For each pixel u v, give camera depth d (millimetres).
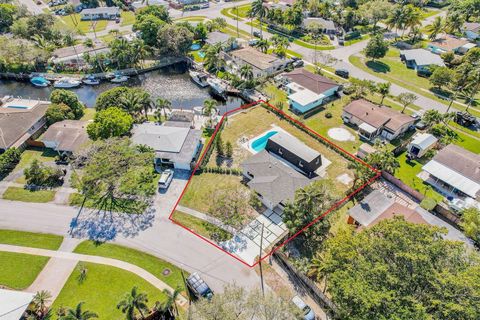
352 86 86875
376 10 126000
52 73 97938
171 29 104750
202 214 54094
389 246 32375
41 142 68062
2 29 124062
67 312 36312
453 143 69688
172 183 59906
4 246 48531
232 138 71875
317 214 49719
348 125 76000
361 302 29234
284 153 64375
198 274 45219
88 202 56000
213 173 62344
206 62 99125
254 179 57469
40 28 110938
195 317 32938
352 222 51906
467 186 56156
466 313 26672
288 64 100188
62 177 60656
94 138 64062
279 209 54719
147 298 41438
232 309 32562
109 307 40906
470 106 82750
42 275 44781
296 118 78312
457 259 31453
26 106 77875
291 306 33938
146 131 67438
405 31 129875
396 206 51594
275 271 45688
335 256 36344
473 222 47156
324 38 122125
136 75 101000
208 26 123500
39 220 52750
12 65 98562
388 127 70688
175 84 96500
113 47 97562
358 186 58375
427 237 32656
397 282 29656
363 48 114375
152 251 48219
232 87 91250
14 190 58000
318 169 63688
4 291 40156
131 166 55000
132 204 55656
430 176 61469
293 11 123500
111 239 49844
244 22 136375
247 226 52094
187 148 64625
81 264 45781
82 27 130750
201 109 81750
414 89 89938
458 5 137875
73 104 77375
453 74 85250
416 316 27141
